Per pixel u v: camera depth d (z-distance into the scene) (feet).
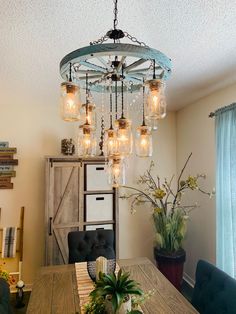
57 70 6.79
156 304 4.95
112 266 6.07
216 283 5.22
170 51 5.76
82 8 4.20
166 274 9.20
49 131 10.91
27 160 10.68
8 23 4.61
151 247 11.74
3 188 10.39
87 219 9.91
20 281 9.28
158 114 3.77
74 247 7.98
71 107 3.83
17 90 8.53
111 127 4.99
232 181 7.55
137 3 4.08
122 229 11.48
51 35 5.04
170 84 8.11
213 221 9.27
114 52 3.05
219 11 4.31
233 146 7.55
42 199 10.74
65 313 4.58
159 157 12.01
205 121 9.73
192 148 10.72
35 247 10.59
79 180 9.91
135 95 8.35
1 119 10.50
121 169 4.98
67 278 6.07
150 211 11.78
